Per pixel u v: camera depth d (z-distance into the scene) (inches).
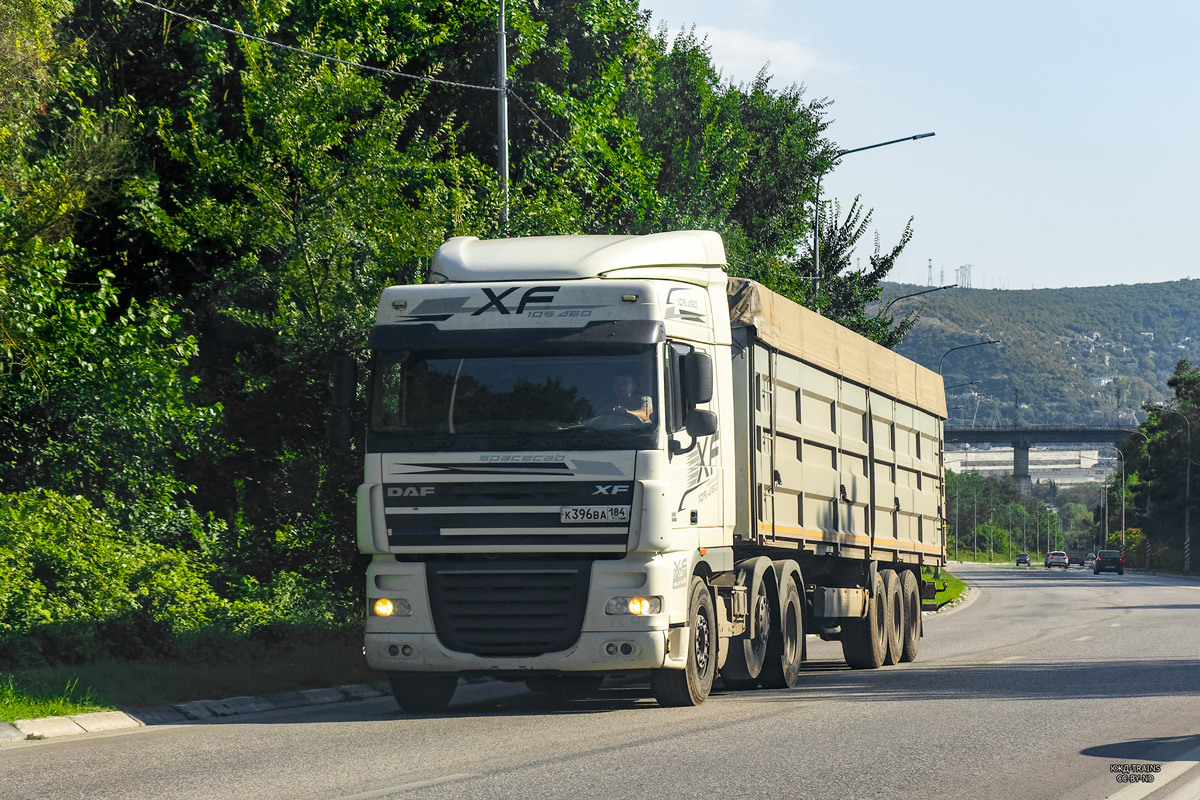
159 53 1095.0
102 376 883.4
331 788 374.6
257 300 838.5
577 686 728.3
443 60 1240.2
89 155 857.5
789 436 737.6
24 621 694.5
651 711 579.2
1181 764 430.3
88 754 444.5
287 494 792.9
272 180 833.5
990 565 7268.7
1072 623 1480.1
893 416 970.1
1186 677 762.2
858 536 871.1
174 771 406.3
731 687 719.7
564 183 1186.6
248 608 849.5
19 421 892.6
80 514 848.9
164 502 924.0
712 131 1448.1
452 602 552.4
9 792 368.8
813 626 832.3
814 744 467.8
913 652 997.2
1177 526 5369.1
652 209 1330.0
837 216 1857.8
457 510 549.0
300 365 770.8
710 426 565.6
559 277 581.0
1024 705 603.5
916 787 381.7
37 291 799.1
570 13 1392.7
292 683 655.8
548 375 556.1
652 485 543.8
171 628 732.7
